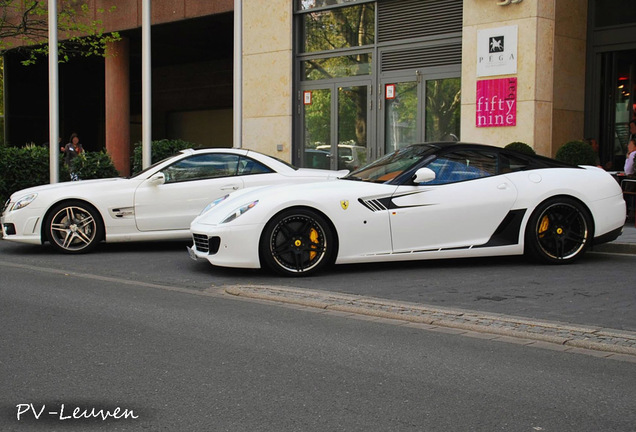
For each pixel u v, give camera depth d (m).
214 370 4.45
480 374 4.39
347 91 15.91
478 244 7.93
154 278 7.84
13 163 13.38
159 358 4.70
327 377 4.32
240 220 7.52
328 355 4.79
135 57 26.16
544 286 7.04
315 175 10.32
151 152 15.17
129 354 4.79
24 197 9.62
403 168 8.02
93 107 28.52
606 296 6.56
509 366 4.55
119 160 21.98
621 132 13.56
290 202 7.51
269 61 16.72
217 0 17.91
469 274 7.73
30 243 9.73
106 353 4.81
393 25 15.13
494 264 8.35
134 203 9.71
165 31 20.91
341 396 3.98
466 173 8.04
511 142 12.79
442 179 7.95
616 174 12.15
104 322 5.71
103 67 28.38
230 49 24.19
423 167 7.94
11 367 4.50
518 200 7.99
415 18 14.80
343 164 16.06
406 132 15.06
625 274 7.67
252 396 3.97
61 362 4.60
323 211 7.57
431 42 14.58
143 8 14.27
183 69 27.30
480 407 3.82
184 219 9.85
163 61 26.81
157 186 9.81
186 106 27.30
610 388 4.14
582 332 5.25
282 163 10.39
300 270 7.62
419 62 14.77
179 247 10.41
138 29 20.45
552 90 12.88
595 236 8.30
